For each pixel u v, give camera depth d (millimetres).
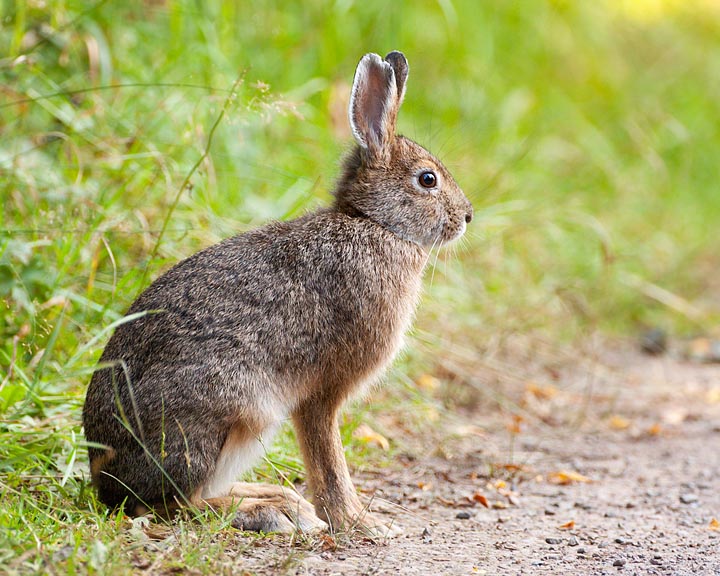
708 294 18484
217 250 8438
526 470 10781
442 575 7320
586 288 16094
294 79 14992
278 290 8219
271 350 8102
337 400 8484
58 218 10477
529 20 20641
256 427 8039
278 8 15688
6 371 9648
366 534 8289
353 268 8500
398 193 8906
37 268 10086
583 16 22016
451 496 9773
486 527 8891
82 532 7133
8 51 11867
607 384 14320
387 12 16562
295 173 13141
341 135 13914
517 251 15492
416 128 16516
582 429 12430
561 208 16125
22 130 11641
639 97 21312
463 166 15617
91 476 8195
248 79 13734
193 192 11438
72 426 8930
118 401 7863
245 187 12602
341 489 8430
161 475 7789
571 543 8398
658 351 16281
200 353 7863
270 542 7773
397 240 8883
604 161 18906
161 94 12500
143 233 10680
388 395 11781
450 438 11453
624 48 23266
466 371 13195
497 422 12375
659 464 11172
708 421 12977
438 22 18484
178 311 8008
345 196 8992
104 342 9883
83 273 10531
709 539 8609
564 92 20500
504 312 14086
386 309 8602
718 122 22297
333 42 15586
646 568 7727
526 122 18719
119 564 6590
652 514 9438
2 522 7133
